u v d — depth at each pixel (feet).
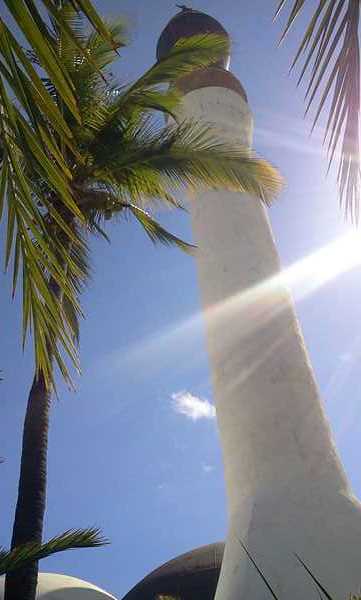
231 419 39.50
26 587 23.97
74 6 8.36
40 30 8.27
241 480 37.27
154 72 33.45
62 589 72.18
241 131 53.01
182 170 32.50
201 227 48.16
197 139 32.60
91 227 33.27
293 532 32.91
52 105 8.89
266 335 41.65
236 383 40.40
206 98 53.57
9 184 10.96
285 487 35.17
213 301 44.62
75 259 32.30
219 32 64.59
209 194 48.70
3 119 9.70
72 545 19.01
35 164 10.07
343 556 31.63
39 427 27.43
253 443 37.63
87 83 32.17
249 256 45.34
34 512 25.66
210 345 43.68
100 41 33.24
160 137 32.17
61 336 13.01
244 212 47.57
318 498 34.45
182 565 71.36
